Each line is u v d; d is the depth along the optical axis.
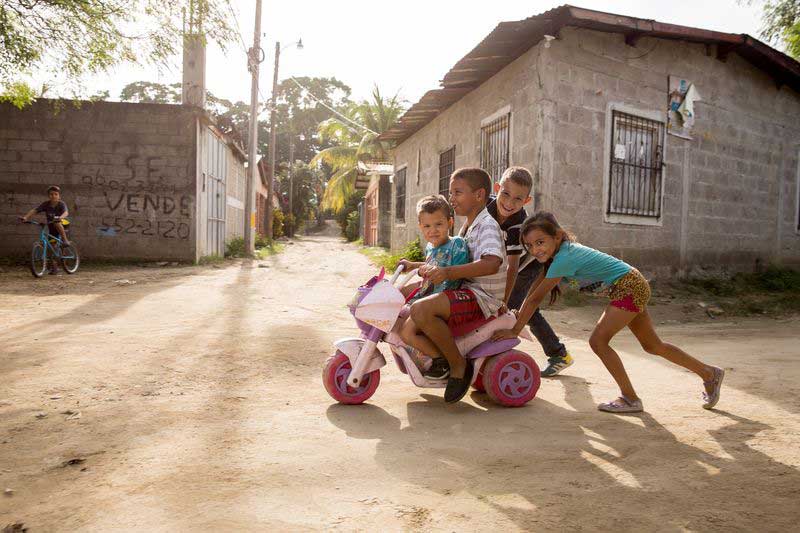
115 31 10.91
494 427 3.11
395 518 2.05
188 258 14.23
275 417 3.23
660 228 9.88
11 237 13.62
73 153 13.73
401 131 15.80
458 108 12.13
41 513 2.08
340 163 36.50
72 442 2.79
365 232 30.45
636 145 9.59
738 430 3.05
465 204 3.54
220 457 2.62
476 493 2.27
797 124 12.10
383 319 3.40
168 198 14.06
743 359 4.88
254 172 18.34
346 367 3.51
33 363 4.36
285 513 2.08
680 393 3.83
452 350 3.40
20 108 13.00
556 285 3.57
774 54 10.44
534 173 8.69
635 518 2.06
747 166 11.18
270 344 5.27
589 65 8.92
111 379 3.96
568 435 2.97
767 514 2.10
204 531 1.95
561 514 2.09
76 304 7.42
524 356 3.55
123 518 2.04
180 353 4.80
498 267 3.33
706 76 10.34
